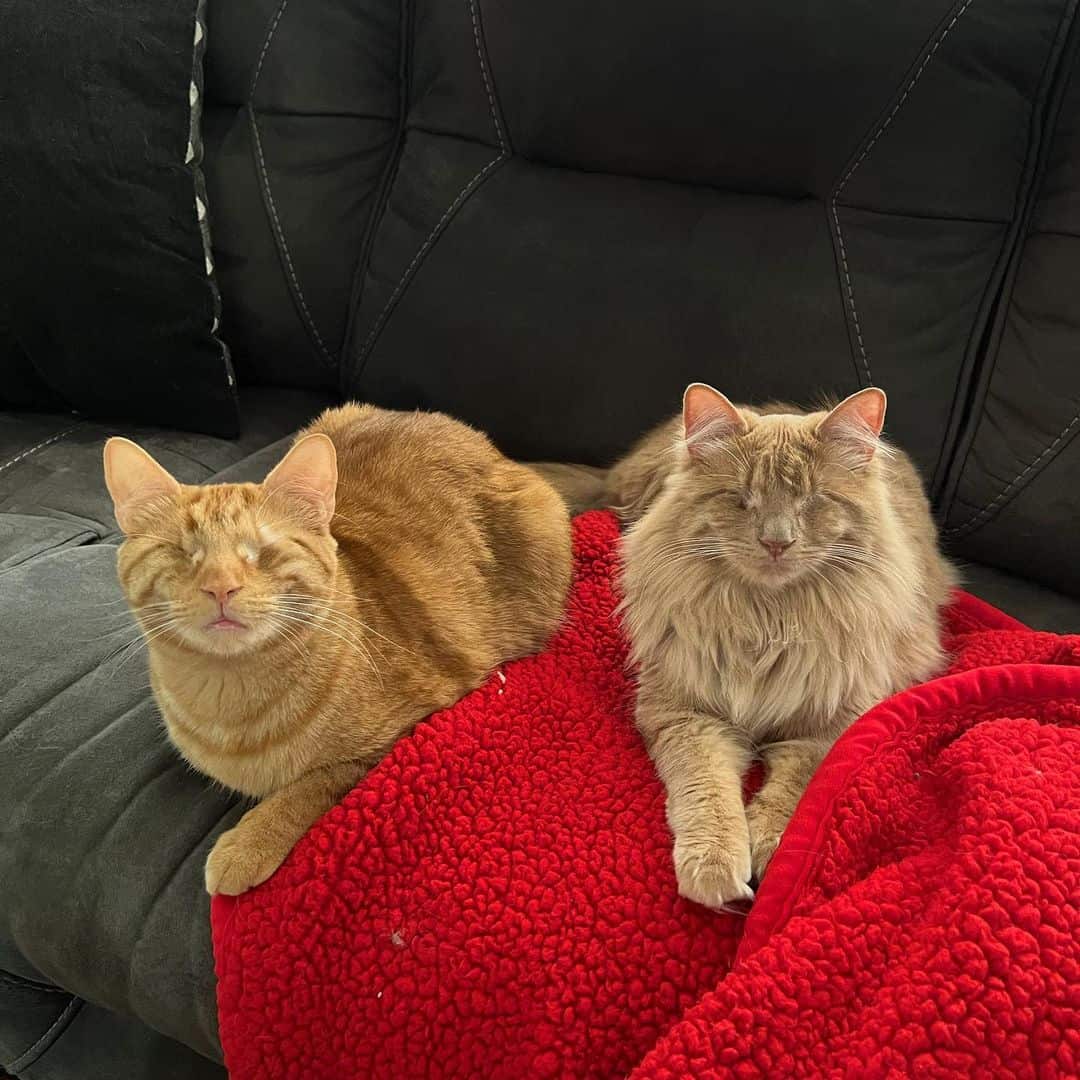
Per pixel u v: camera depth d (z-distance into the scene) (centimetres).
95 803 125
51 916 121
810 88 159
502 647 150
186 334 189
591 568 169
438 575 146
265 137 194
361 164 197
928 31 153
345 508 148
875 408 129
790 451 131
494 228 183
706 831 111
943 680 125
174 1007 116
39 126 179
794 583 132
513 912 107
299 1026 108
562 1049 100
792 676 132
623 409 181
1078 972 90
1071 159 154
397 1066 104
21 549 164
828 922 98
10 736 132
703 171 172
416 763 120
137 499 122
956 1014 88
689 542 135
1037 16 150
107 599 153
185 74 178
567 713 136
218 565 115
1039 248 158
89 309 188
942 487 172
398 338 192
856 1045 90
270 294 202
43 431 202
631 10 165
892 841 110
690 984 103
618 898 108
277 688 121
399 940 108
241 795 128
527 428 190
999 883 96
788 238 168
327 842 112
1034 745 114
